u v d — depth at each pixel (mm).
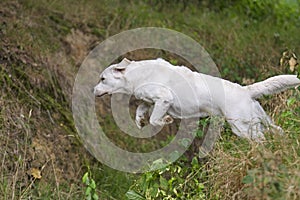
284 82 6254
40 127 8219
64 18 10141
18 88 8453
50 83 8945
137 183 6293
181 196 5973
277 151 5223
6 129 7699
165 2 11562
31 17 9703
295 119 6074
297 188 4824
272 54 10859
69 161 8156
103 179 8180
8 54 8789
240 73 10562
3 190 6512
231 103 6066
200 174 6094
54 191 7184
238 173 5406
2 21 9250
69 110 8914
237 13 11945
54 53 9438
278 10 12289
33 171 7332
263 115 6250
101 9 10758
